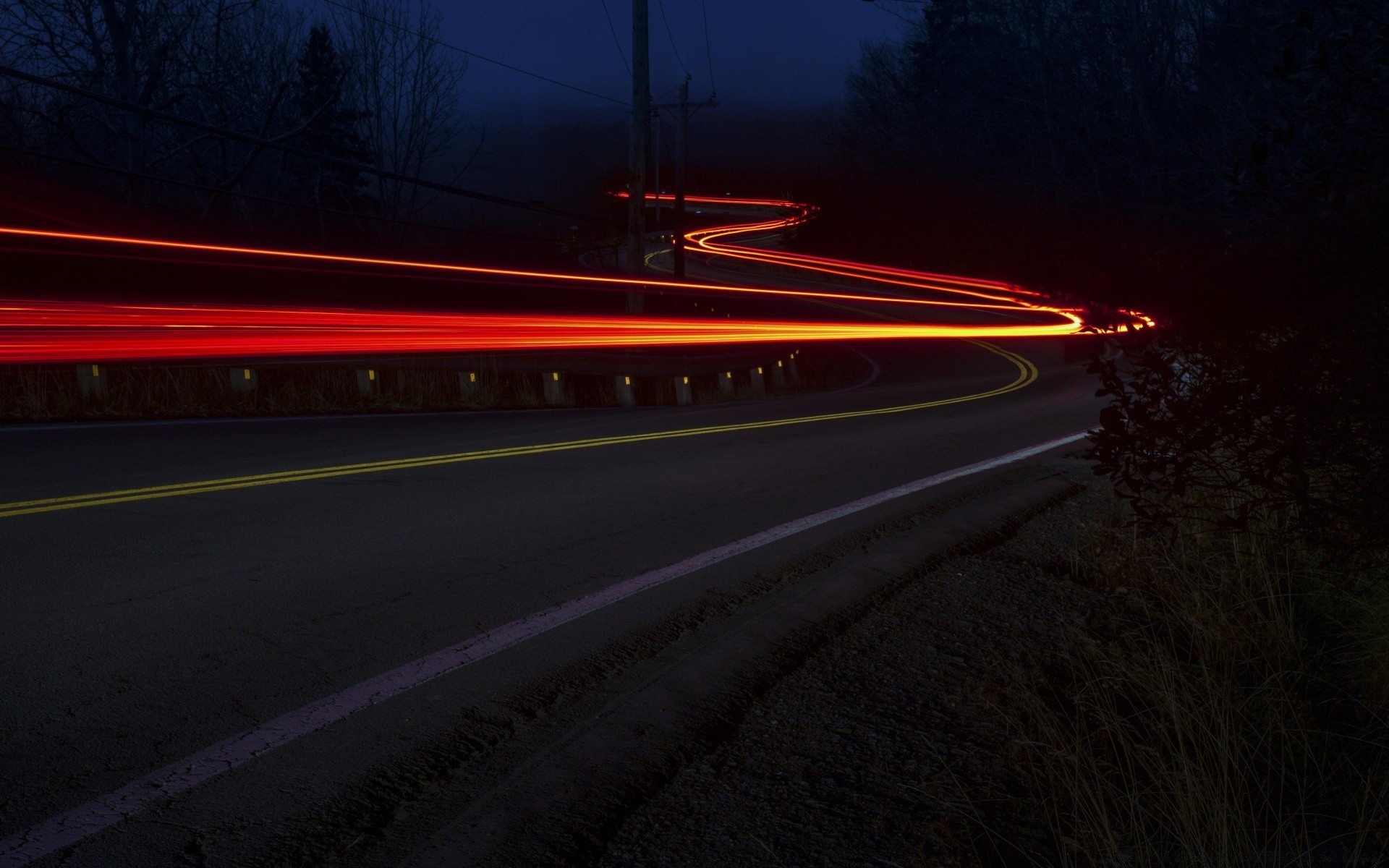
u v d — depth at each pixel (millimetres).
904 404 18125
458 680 3725
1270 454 3387
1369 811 2814
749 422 13586
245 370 13492
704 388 21609
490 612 4543
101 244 18859
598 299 31328
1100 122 25203
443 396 15688
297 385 14352
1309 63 3875
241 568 5078
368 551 5527
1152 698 3486
